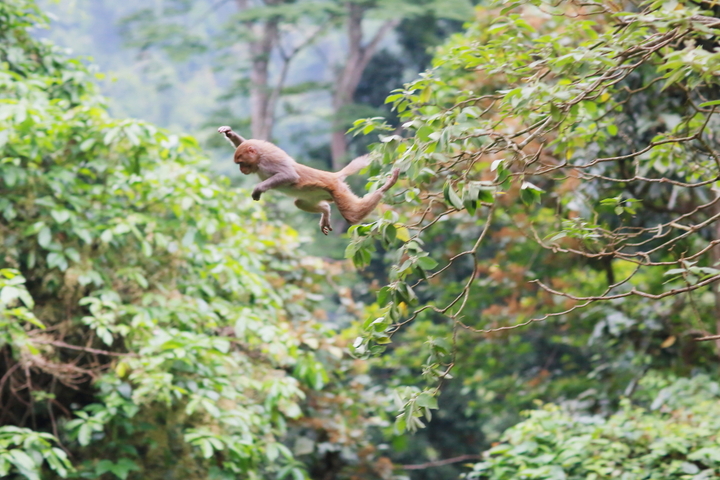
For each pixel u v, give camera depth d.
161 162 11.90
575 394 21.41
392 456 27.17
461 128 6.86
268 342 12.13
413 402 6.86
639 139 12.52
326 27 38.03
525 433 11.73
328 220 7.25
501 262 19.31
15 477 11.21
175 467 12.14
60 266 10.83
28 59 13.91
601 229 7.52
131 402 10.84
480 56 9.02
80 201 11.41
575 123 8.51
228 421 10.84
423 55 38.75
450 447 29.36
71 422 10.32
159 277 12.24
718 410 11.24
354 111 35.78
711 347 15.90
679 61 5.99
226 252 12.65
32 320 9.65
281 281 15.34
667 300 15.27
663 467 10.31
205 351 11.36
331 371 15.68
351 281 19.64
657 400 12.80
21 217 11.82
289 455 11.71
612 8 8.73
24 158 11.64
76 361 11.32
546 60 7.30
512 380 22.03
